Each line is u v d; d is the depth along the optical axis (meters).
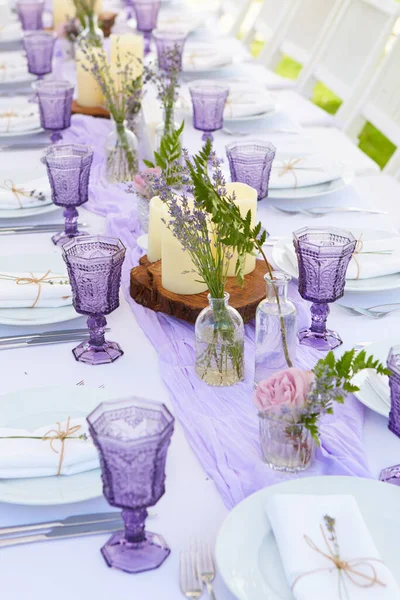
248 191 1.43
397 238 1.63
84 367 1.29
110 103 1.98
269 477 1.03
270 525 0.92
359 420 1.14
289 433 1.01
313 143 2.27
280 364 1.18
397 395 0.99
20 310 1.41
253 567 0.87
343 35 3.04
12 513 0.98
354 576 0.83
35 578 0.89
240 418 1.15
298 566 0.84
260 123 2.46
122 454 0.84
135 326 1.41
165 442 0.86
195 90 2.12
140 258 1.52
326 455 1.06
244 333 1.33
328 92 5.73
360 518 0.89
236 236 1.10
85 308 1.28
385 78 2.65
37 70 2.80
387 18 2.77
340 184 1.95
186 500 1.01
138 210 1.72
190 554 0.91
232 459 1.07
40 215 1.84
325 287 1.29
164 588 0.88
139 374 1.27
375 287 1.47
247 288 1.41
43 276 1.46
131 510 0.89
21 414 1.13
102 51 2.49
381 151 4.84
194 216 1.15
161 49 2.71
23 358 1.32
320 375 0.98
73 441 1.04
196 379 1.25
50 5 4.22
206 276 1.18
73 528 0.96
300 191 1.93
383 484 0.99
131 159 2.01
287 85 3.06
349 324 1.41
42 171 1.99
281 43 3.60
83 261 1.23
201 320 1.22
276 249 1.59
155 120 2.13
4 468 1.01
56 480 1.01
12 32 3.40
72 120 2.43
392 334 1.38
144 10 3.28
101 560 0.91
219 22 4.74
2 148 2.25
